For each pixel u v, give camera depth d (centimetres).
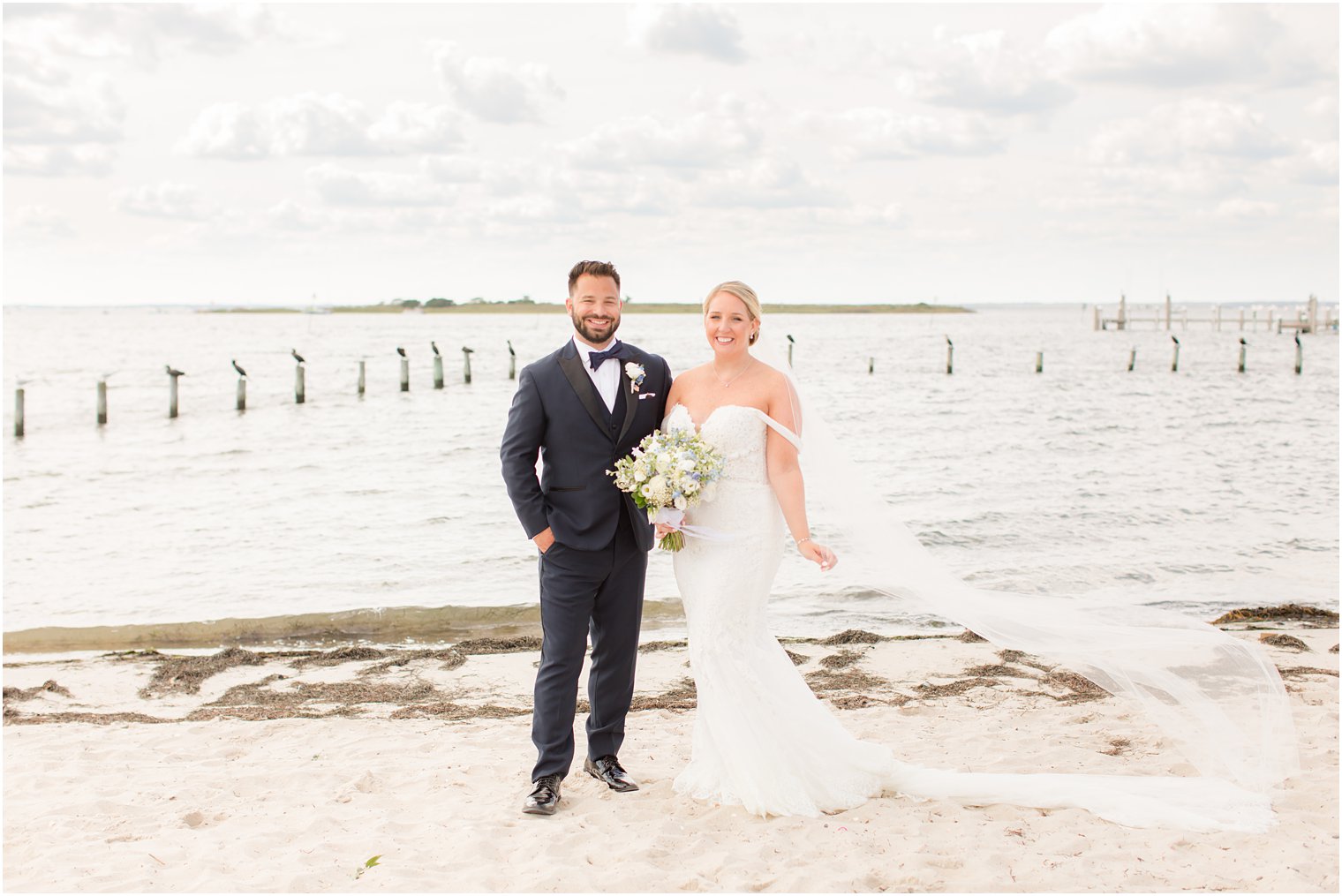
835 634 723
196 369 4212
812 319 14825
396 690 622
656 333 7325
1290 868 313
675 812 376
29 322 13362
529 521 386
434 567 1000
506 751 482
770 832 352
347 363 4597
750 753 374
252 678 655
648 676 633
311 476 1597
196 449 1931
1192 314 12569
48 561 1033
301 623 796
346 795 411
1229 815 360
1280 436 1991
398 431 2205
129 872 329
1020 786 387
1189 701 420
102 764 466
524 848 341
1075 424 2222
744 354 403
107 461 1780
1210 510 1235
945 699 561
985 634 440
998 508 1245
